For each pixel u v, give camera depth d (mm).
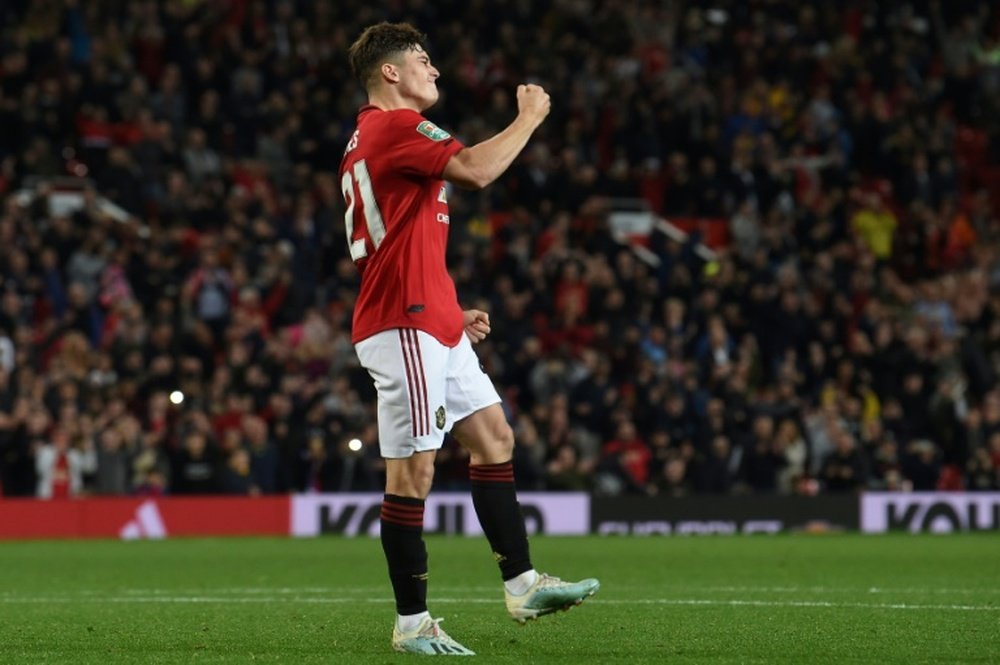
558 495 70188
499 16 95938
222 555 53938
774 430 75125
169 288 73125
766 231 89438
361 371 73375
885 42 105438
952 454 78000
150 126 81125
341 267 79188
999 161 104312
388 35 23266
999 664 21641
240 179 84062
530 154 89500
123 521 65750
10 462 65000
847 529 73188
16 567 47594
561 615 29453
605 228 85062
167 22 87562
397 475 22594
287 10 91750
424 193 22484
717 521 71938
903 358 80688
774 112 99125
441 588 37906
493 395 23453
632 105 93938
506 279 78375
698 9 105688
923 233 94000
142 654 22641
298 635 25438
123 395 67562
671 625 27453
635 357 77062
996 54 110562
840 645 24031
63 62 82312
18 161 80375
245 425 68250
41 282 72812
